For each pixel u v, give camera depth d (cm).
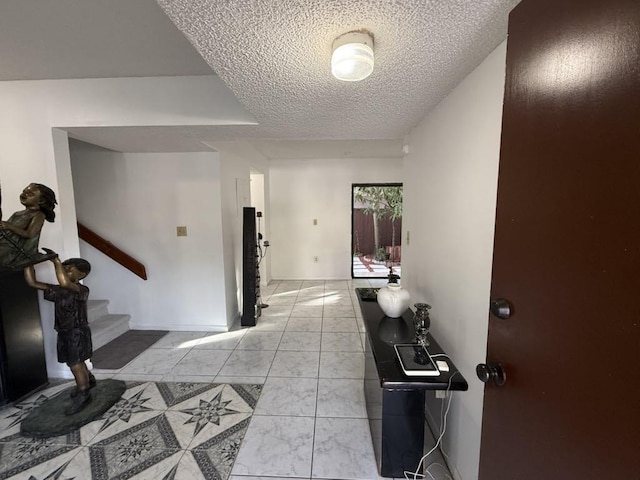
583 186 57
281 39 97
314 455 165
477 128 124
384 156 508
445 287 162
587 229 56
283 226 552
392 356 142
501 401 84
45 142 212
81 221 330
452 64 120
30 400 214
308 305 422
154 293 337
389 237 617
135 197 325
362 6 81
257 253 394
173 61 179
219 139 252
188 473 153
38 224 187
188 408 203
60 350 194
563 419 61
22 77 203
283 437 177
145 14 131
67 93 206
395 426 146
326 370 252
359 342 306
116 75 200
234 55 107
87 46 160
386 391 144
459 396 144
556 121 63
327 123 203
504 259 84
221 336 322
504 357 83
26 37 150
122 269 335
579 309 58
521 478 75
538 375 69
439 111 167
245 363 264
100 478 150
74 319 194
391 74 128
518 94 77
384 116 190
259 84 134
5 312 203
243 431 182
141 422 189
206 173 316
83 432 181
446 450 160
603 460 52
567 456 60
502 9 83
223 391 223
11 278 207
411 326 175
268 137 245
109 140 256
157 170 320
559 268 63
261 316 381
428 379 124
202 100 202
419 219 211
